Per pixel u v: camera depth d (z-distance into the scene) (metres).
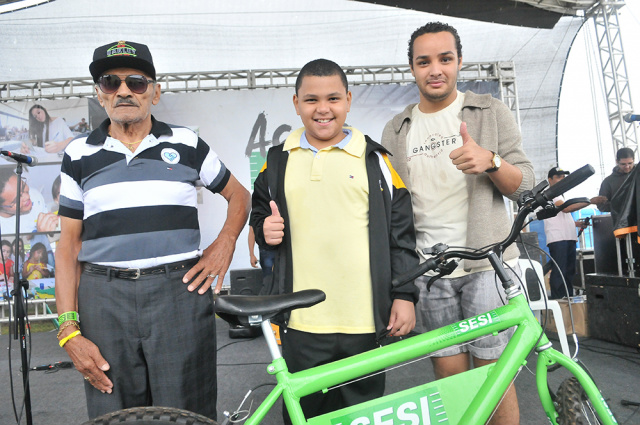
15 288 2.12
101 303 1.34
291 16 5.43
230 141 6.22
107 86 1.34
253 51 5.95
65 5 5.00
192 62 6.07
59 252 1.40
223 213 6.11
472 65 6.28
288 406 1.10
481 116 1.65
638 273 3.53
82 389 3.23
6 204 5.90
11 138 5.96
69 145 1.43
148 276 1.36
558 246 4.79
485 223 1.56
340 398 1.45
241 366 3.60
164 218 1.38
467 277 1.61
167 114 6.18
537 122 6.96
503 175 1.47
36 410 2.83
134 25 5.38
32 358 4.27
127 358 1.36
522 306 1.24
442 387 1.20
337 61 6.25
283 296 1.14
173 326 1.37
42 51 5.62
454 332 1.20
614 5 5.79
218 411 2.63
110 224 1.35
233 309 1.09
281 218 1.42
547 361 1.24
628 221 3.37
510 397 1.52
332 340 1.43
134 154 1.39
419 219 1.71
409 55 1.74
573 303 3.97
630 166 4.37
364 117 6.24
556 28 5.85
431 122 1.72
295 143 1.52
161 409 1.10
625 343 3.54
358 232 1.44
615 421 1.19
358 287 1.42
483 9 5.43
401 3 5.30
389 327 1.41
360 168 1.46
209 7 5.19
